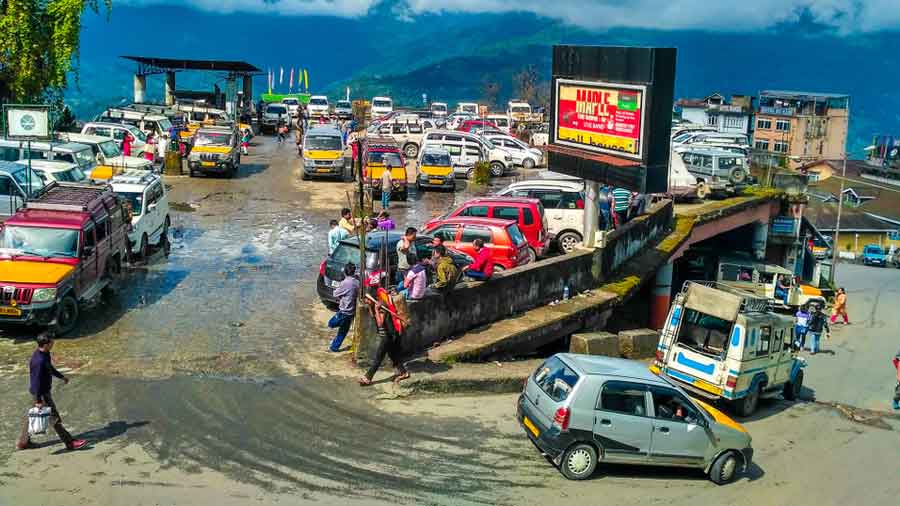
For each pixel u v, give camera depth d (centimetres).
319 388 1402
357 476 1114
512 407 1423
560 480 1177
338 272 1816
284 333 1669
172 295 1908
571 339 1814
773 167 4288
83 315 1719
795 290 3653
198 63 5684
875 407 2116
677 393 1233
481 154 4088
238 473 1095
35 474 1056
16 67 3728
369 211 2994
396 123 4875
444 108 7406
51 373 1115
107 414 1249
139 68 5803
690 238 3080
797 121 11100
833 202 9062
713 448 1252
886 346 3341
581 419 1171
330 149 3766
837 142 11412
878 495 1329
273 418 1274
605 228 2406
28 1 3706
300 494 1052
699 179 3684
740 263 3778
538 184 2538
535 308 1911
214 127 3856
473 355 1586
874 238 8531
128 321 1698
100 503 993
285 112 5975
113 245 1875
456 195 3578
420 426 1298
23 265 1561
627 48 1984
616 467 1280
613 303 2050
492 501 1082
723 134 4762
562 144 2236
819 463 1467
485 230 2039
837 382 2484
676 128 5381
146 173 2445
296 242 2556
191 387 1370
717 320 1694
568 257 2042
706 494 1227
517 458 1222
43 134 2178
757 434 1623
